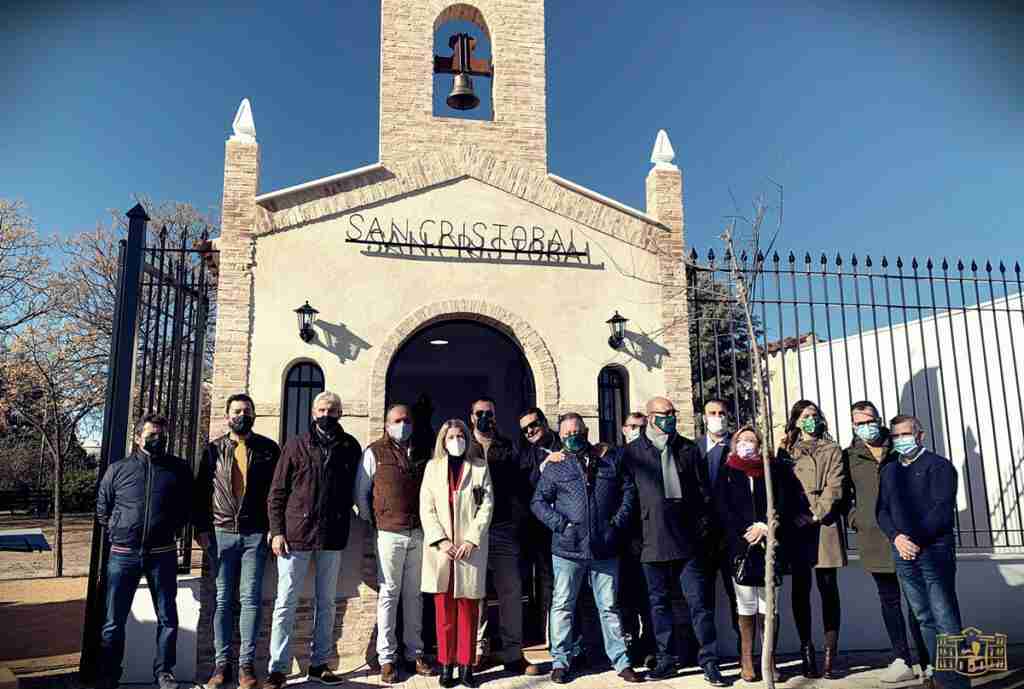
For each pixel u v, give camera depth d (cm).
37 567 1530
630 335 803
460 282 777
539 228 807
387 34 832
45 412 1870
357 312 749
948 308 766
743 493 590
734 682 581
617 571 604
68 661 710
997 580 725
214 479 596
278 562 594
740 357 1391
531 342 773
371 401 731
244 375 714
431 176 796
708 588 613
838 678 590
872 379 1227
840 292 757
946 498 547
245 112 770
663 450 617
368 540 689
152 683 611
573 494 598
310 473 597
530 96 851
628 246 824
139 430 606
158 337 705
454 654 587
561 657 589
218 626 581
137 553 571
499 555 629
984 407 1041
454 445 609
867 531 603
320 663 599
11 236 2012
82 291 2089
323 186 766
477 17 893
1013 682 564
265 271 739
